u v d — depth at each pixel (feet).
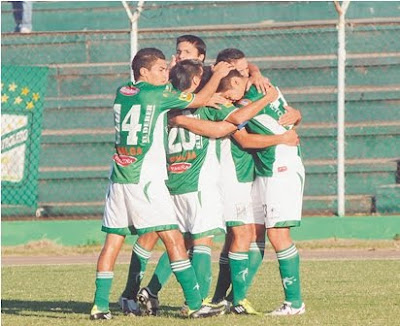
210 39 206.08
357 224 176.96
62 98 205.05
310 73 204.64
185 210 94.17
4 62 210.79
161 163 90.17
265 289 119.34
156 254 167.22
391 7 215.51
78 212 194.08
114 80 206.80
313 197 190.49
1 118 187.52
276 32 205.77
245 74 97.09
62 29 220.64
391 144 196.75
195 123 91.91
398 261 150.30
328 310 97.30
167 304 106.73
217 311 93.15
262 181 94.63
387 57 203.51
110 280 91.81
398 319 90.84
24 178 187.21
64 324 88.74
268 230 94.53
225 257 99.14
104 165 200.54
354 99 200.13
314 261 151.74
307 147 197.36
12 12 215.51
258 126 93.86
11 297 114.73
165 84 91.76
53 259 167.02
